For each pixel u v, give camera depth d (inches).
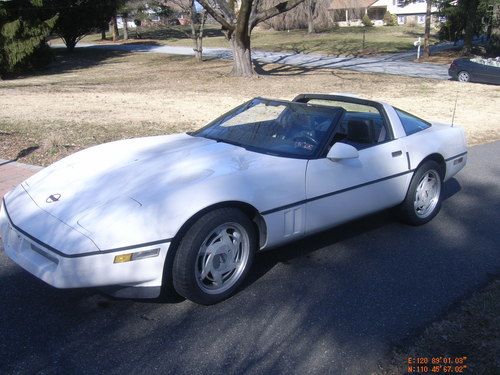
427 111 541.6
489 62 857.5
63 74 1073.5
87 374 109.7
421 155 194.7
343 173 164.6
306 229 157.6
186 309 136.8
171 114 482.6
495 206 233.3
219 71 1018.1
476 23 1350.9
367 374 111.9
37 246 122.8
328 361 116.0
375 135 186.2
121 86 789.9
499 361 114.3
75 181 142.3
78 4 1503.4
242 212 138.8
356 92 704.4
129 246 119.3
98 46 1854.1
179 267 128.0
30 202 137.2
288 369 113.0
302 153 160.9
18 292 143.9
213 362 114.8
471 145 377.1
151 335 124.6
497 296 144.9
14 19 1069.8
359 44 1679.4
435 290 150.3
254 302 141.3
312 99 207.9
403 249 180.9
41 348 118.4
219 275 137.3
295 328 128.9
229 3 912.3
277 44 1758.1
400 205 197.6
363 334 126.9
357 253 176.4
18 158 293.0
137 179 138.3
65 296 142.1
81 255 116.3
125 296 126.5
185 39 2085.4
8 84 855.7
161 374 110.3
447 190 259.3
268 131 173.6
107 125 402.0
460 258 173.9
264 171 145.9
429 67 1106.7
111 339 122.5
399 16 2925.7
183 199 128.0
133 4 1588.3
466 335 125.3
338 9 2623.0
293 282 153.6
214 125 189.9
